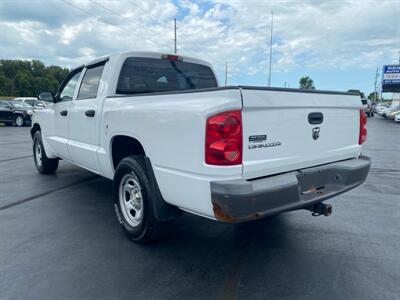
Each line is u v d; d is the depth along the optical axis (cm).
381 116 4506
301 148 316
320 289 281
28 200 511
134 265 315
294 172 313
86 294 268
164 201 322
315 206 336
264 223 430
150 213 337
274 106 281
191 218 444
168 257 332
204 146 261
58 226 409
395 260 334
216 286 282
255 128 272
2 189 573
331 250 355
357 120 391
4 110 2158
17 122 2212
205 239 377
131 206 375
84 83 482
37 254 334
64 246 354
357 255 344
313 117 325
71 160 541
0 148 1106
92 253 338
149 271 305
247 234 394
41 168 680
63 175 682
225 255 339
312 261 330
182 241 371
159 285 282
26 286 278
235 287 282
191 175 276
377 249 359
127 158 359
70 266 311
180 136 282
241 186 254
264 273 305
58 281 286
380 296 272
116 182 381
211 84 530
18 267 308
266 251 350
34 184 609
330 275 304
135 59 435
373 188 630
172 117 289
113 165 410
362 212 482
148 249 349
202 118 261
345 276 302
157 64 458
